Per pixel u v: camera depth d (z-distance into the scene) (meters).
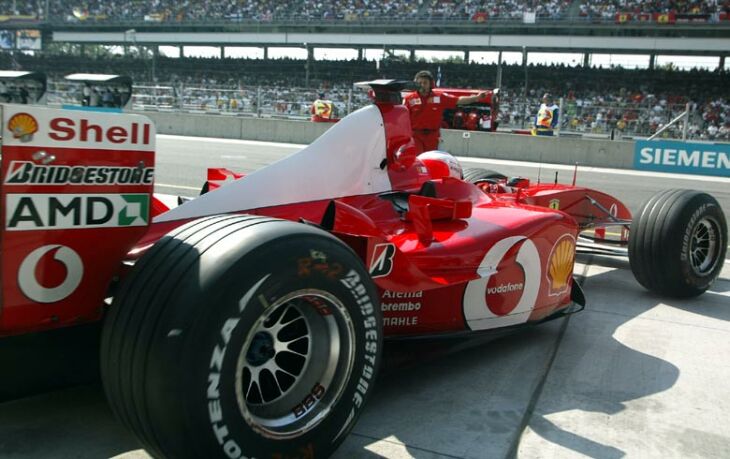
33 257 2.17
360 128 3.83
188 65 43.66
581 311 4.57
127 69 44.22
